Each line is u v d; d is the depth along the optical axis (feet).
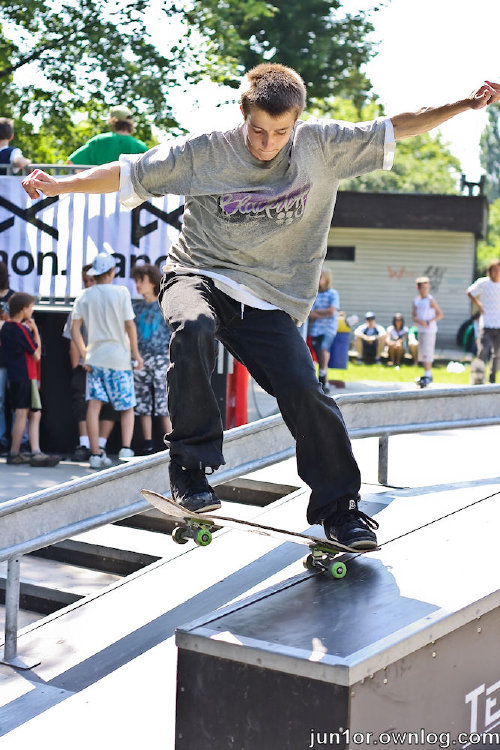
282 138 9.56
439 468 19.06
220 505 10.04
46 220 27.27
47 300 27.45
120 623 13.46
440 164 196.85
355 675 8.20
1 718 11.59
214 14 59.41
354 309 91.71
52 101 60.59
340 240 91.20
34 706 11.85
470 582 10.43
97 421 24.85
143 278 25.43
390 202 85.66
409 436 23.45
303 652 8.49
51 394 27.58
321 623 9.24
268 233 10.16
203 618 9.45
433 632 9.19
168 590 14.03
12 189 27.25
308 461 10.56
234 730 8.88
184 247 10.66
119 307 24.23
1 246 27.40
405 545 11.90
